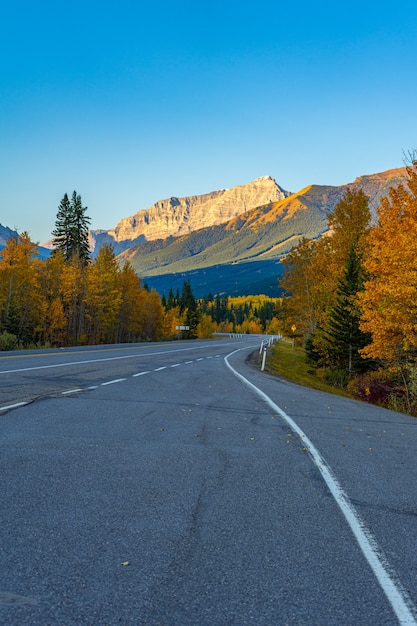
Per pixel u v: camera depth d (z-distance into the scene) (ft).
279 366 106.32
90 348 111.55
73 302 199.21
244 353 128.88
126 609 8.08
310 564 10.00
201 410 30.83
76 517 12.01
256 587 8.96
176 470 16.72
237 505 13.48
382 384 87.10
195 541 10.92
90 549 10.26
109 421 25.26
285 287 143.54
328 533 11.75
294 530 11.85
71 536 10.88
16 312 176.86
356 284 108.17
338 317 112.27
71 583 8.84
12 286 176.24
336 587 9.07
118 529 11.39
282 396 41.47
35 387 37.42
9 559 9.67
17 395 32.78
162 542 10.78
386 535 11.78
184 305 406.41
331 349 114.42
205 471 16.80
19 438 20.38
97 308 207.72
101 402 31.76
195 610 8.13
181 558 10.03
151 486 14.79
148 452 19.07
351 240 114.83
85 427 23.34
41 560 9.68
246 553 10.42
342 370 114.83
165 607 8.18
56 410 27.81
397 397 81.66
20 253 174.40
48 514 12.12
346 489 15.47
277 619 7.95
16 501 12.94
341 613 8.19
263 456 19.43
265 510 13.19
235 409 32.14
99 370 55.88
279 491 14.97
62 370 52.80
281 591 8.85
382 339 69.10
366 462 19.26
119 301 215.10
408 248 61.16
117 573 9.28
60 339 196.75
